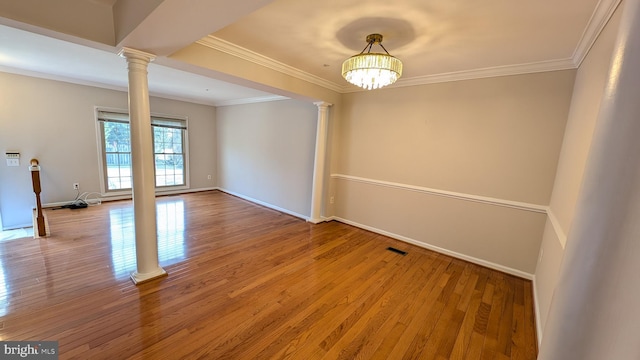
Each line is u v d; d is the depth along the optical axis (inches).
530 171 106.7
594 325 14.5
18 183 166.9
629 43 13.2
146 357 64.3
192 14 57.8
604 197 13.9
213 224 165.5
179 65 95.1
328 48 98.9
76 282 93.7
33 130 169.9
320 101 155.4
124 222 157.0
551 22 71.3
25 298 83.9
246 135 230.8
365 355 68.1
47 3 67.4
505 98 109.9
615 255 13.6
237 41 96.2
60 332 70.6
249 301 87.7
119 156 207.9
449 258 127.6
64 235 135.8
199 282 97.7
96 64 138.1
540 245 106.3
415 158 138.7
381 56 78.7
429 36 84.0
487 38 83.3
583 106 76.4
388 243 143.2
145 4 59.9
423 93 132.7
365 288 98.8
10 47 111.8
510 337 76.2
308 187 184.5
